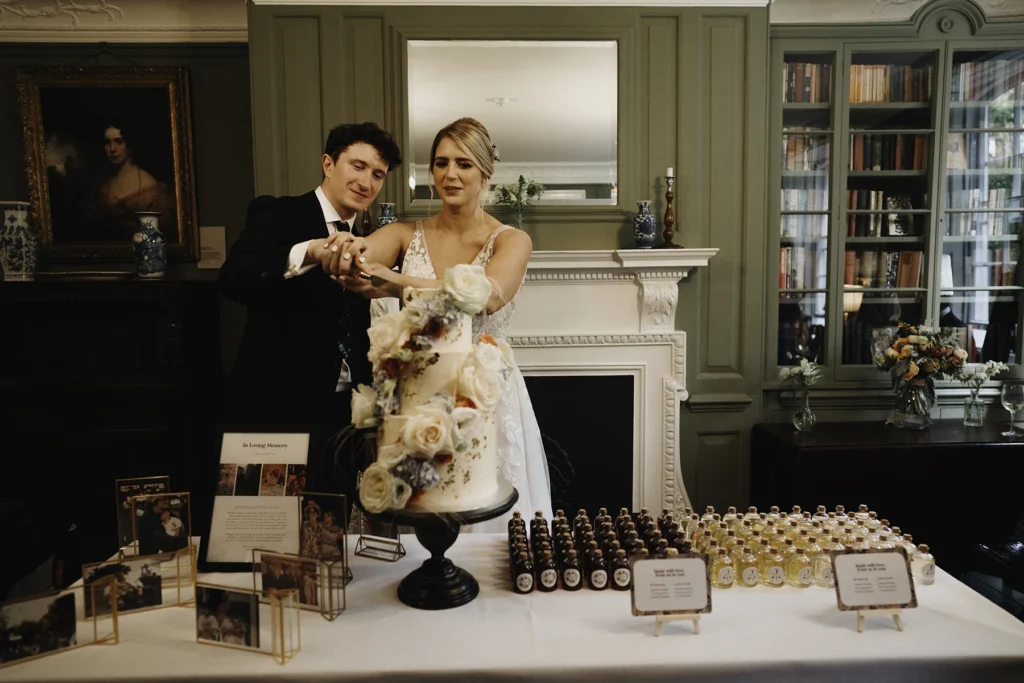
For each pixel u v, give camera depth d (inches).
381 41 133.7
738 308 143.6
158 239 135.5
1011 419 141.1
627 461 141.9
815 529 61.2
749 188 140.2
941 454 130.4
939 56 144.2
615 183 138.9
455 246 78.9
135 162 143.9
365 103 134.4
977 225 150.9
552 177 138.8
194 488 131.0
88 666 45.2
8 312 127.3
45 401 127.0
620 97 136.7
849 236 149.4
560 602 54.1
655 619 51.0
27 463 127.0
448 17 133.6
